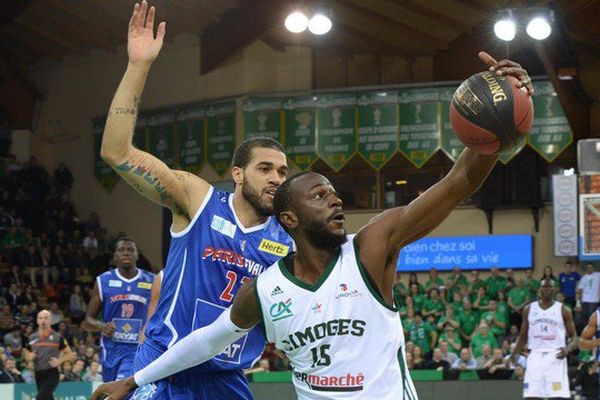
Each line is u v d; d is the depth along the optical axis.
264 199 5.67
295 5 22.95
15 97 31.95
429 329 21.42
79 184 31.58
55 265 27.50
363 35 28.02
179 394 5.75
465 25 26.47
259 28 27.78
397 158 28.30
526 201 26.58
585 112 26.47
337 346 4.31
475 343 20.28
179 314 5.78
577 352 19.33
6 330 23.64
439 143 27.20
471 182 4.30
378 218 4.43
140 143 30.36
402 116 27.53
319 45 28.73
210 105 29.16
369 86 27.91
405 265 27.14
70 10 28.47
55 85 32.31
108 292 13.69
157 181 5.70
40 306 25.08
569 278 23.53
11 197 29.19
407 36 27.61
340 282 4.30
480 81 4.24
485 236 26.75
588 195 22.33
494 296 23.20
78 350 21.28
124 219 30.72
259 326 5.83
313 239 4.37
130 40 5.66
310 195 4.36
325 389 4.36
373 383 4.30
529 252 26.42
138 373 5.07
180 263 5.81
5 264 26.83
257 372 18.92
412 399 4.41
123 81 5.62
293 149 28.14
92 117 31.44
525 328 16.12
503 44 26.30
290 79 28.81
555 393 15.78
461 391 18.17
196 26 29.20
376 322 4.30
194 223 5.79
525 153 26.83
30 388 16.78
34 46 31.72
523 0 20.62
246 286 4.53
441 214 4.31
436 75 28.20
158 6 27.69
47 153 32.31
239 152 5.78
